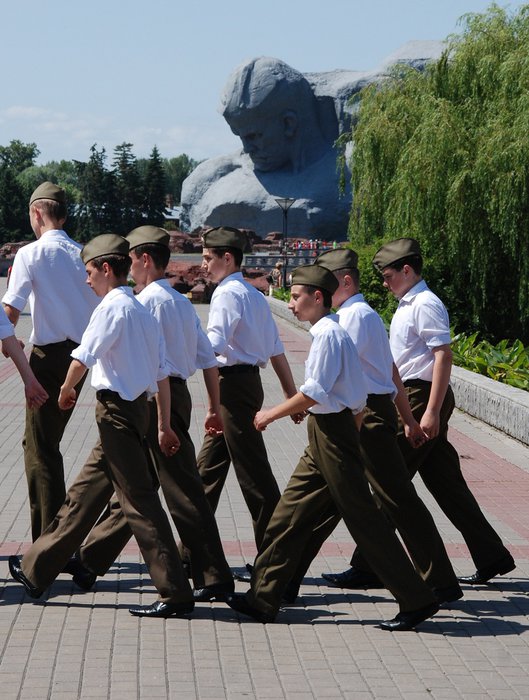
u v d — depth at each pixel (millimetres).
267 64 94312
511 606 6750
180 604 6332
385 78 30109
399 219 26188
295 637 6078
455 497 7203
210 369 7070
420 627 6293
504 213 23734
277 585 6316
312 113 95188
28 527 8469
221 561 6711
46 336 7344
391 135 28531
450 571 6637
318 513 6332
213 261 7344
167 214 122750
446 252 25781
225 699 5125
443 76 27422
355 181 30750
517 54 24781
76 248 7457
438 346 6863
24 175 180500
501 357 18172
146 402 6449
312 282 6137
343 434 6090
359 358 6402
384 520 6160
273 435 13828
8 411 15586
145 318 6402
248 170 97938
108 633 6066
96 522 7172
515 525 8914
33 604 6574
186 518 6703
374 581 7133
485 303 25125
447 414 7102
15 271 7336
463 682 5422
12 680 5316
